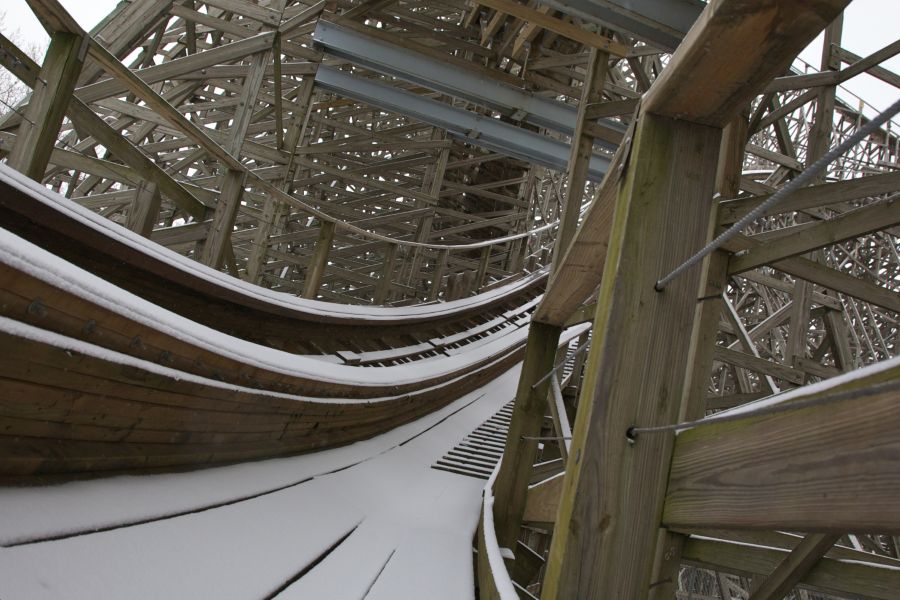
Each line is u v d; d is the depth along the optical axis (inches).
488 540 143.7
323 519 156.8
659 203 59.2
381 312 353.4
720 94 54.0
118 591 78.8
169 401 123.5
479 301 540.4
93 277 104.3
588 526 54.9
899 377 32.5
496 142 487.5
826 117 247.8
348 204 655.1
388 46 434.0
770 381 258.2
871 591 133.8
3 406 88.7
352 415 247.4
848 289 189.8
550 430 362.6
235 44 309.7
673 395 57.1
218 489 134.0
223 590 93.6
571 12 235.8
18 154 133.8
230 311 213.0
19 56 132.3
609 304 58.2
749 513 43.1
